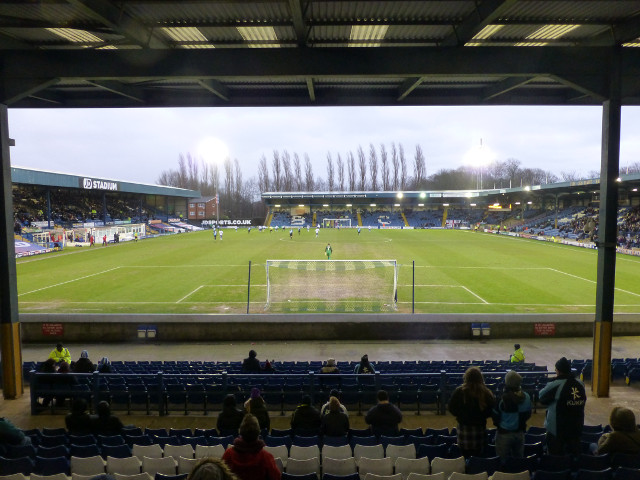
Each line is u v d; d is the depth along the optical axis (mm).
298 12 6578
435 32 8047
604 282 10031
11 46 8586
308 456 6117
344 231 76000
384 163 123750
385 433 7215
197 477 2303
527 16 7480
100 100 10930
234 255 40656
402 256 39906
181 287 25844
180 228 78938
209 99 10844
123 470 5594
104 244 51562
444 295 23938
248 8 7000
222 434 7102
